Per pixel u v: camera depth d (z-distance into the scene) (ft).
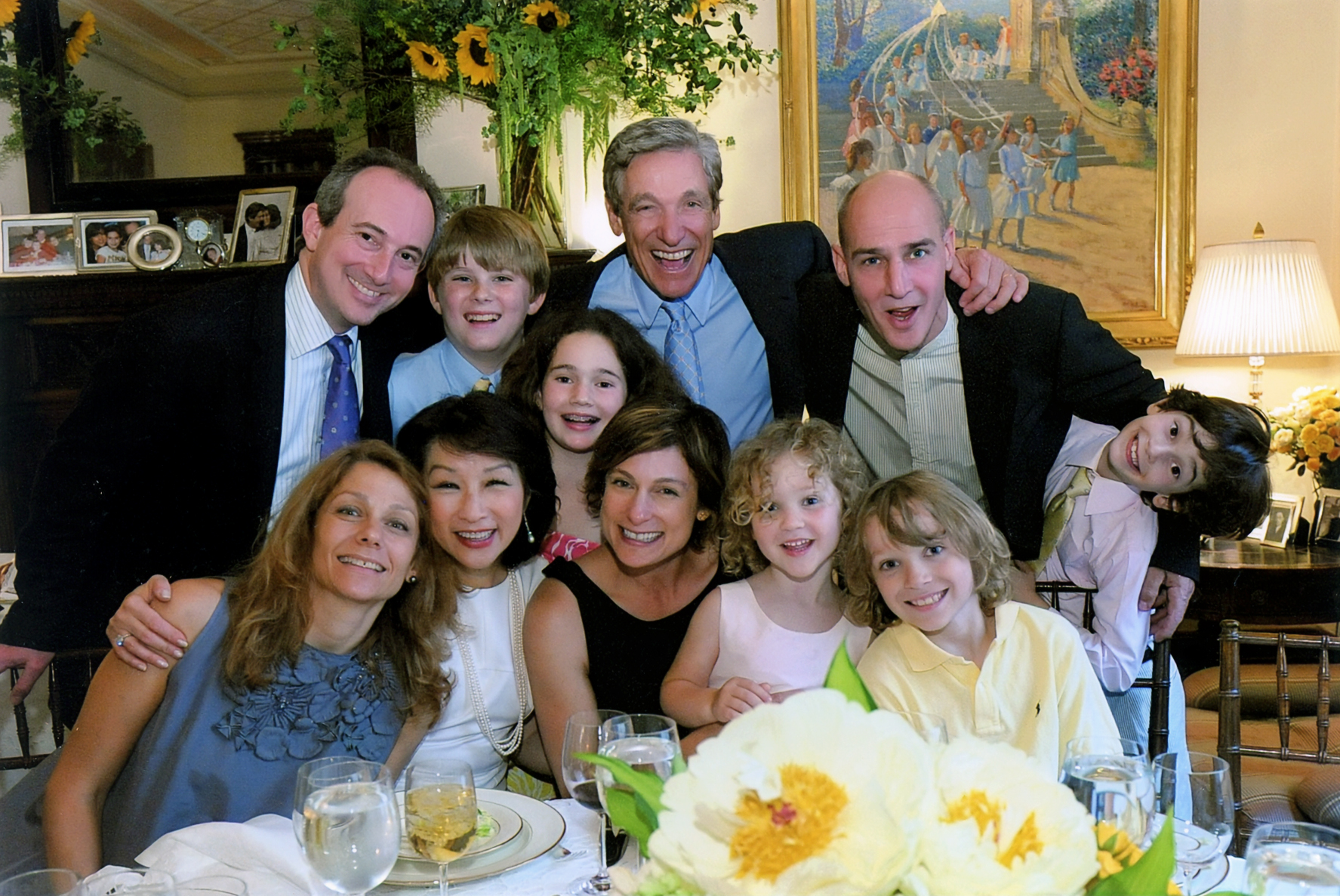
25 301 10.66
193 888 3.58
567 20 9.45
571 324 7.02
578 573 6.39
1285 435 11.53
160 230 10.81
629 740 3.82
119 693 5.37
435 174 11.89
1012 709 5.56
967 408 7.62
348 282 7.08
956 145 12.60
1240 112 12.57
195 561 7.43
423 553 5.57
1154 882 2.38
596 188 11.95
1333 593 10.57
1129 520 7.27
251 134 11.53
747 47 10.61
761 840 2.25
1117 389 7.48
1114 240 12.63
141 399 7.19
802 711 2.41
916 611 5.54
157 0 11.30
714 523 6.43
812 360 8.04
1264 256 11.56
